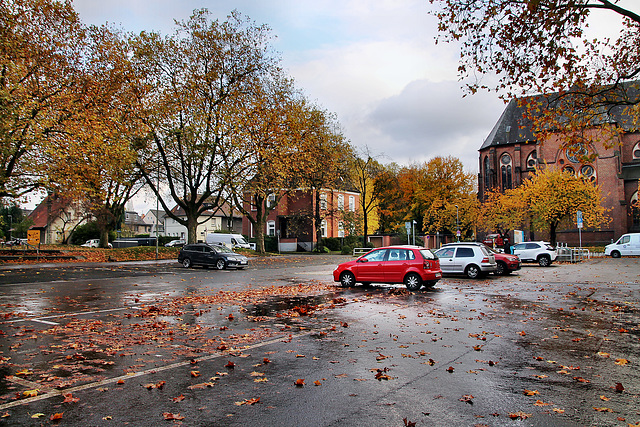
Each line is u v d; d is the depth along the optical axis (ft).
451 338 25.20
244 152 107.04
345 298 42.73
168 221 265.54
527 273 73.05
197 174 111.55
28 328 28.07
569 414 14.14
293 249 181.78
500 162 215.72
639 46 34.30
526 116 35.78
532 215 152.15
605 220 154.20
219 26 103.09
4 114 67.10
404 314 33.42
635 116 35.45
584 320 30.68
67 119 77.71
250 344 23.77
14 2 78.18
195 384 17.10
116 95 92.48
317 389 16.49
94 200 112.37
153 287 53.42
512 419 13.75
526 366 19.56
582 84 34.19
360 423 13.39
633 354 21.58
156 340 24.72
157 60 98.68
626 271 73.61
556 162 197.88
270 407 14.70
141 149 101.30
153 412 14.32
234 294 45.93
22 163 76.59
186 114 100.12
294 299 42.27
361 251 153.89
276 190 119.34
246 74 108.27
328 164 142.20
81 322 30.17
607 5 28.30
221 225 261.85
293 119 111.04
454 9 32.86
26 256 94.17
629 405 14.90
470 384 17.08
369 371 18.83
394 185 183.93
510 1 30.91
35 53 79.46
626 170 180.14
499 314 33.24
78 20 86.79
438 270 50.78
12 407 14.74
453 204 187.21
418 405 14.87
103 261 100.68
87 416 13.98
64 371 18.83
